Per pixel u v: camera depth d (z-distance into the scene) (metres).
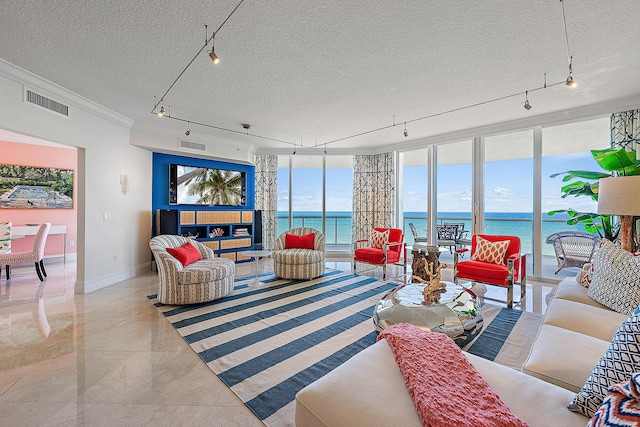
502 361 2.13
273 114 4.26
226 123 4.72
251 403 1.66
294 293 3.88
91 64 2.80
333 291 3.97
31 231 5.40
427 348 1.34
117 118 4.31
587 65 2.79
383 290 4.02
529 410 1.01
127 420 1.53
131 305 3.35
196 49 2.53
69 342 2.42
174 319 2.93
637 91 3.40
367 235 6.60
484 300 3.62
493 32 2.28
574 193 3.76
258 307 3.32
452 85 3.25
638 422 0.69
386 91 3.42
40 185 5.79
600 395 0.95
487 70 2.90
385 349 1.41
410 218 7.12
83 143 3.81
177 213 5.23
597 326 1.64
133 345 2.37
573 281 2.64
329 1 1.93
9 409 1.61
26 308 3.24
